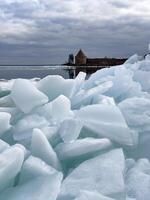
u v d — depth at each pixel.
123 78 5.55
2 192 3.20
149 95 5.25
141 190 3.40
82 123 4.11
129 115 4.56
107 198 2.97
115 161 3.64
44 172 3.33
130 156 4.20
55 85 5.05
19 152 3.27
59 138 4.05
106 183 3.30
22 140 3.99
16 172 3.23
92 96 5.06
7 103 4.84
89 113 4.30
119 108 4.67
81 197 2.94
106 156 3.74
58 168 3.62
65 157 3.77
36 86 5.04
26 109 4.33
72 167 3.86
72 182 3.31
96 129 4.17
